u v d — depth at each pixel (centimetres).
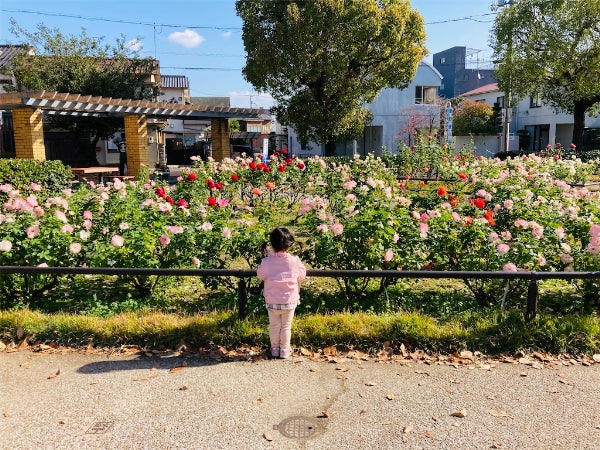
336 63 1909
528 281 473
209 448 263
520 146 3447
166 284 527
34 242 467
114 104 1422
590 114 2564
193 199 814
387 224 468
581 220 517
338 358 373
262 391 323
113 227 511
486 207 632
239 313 409
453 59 4566
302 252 489
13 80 2142
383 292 496
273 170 1072
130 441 269
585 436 275
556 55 2194
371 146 3219
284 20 1870
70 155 2208
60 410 299
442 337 387
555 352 380
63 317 421
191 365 362
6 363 364
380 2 1984
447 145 1695
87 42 2108
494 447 265
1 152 1709
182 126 3769
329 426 284
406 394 320
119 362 367
